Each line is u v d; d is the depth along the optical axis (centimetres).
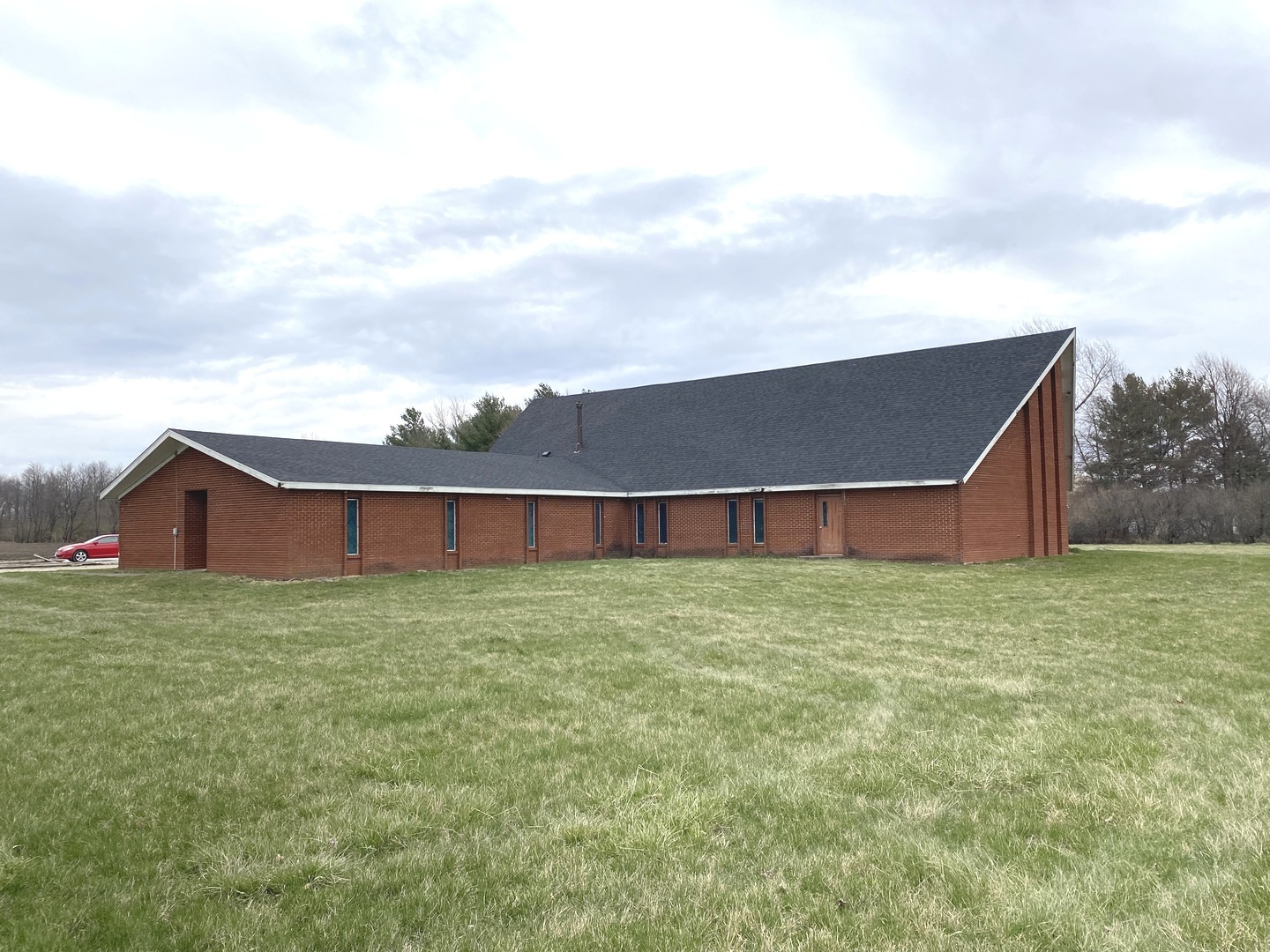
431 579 2308
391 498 2588
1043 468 3119
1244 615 1529
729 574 2297
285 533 2331
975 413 2870
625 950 434
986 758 712
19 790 651
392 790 650
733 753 738
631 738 784
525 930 454
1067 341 2997
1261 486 4759
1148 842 546
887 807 616
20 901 480
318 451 2695
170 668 1101
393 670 1086
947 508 2675
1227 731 786
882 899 481
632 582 2136
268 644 1283
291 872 513
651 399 3928
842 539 2884
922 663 1130
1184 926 446
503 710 883
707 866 524
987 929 448
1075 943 434
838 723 831
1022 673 1059
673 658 1175
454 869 523
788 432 3244
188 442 2491
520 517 2966
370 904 480
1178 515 4859
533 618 1541
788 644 1275
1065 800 618
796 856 536
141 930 451
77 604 1839
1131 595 1847
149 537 2745
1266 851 528
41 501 6994
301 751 745
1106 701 909
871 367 3381
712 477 3173
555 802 628
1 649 1249
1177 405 5766
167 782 669
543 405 4347
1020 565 2592
